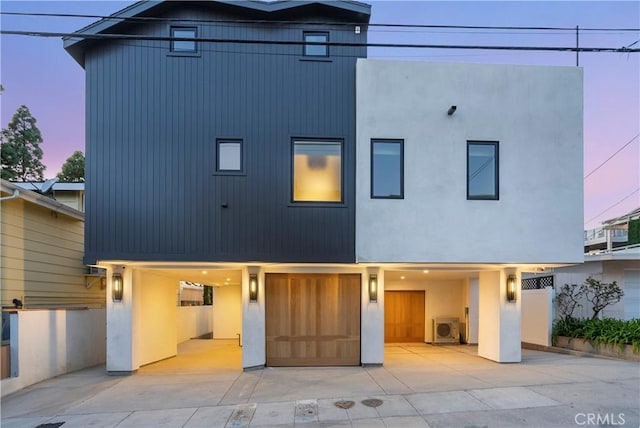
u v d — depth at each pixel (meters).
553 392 7.01
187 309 16.61
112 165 8.62
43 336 8.84
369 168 8.95
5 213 9.95
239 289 17.19
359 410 6.29
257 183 8.82
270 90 8.98
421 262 8.97
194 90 8.85
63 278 12.42
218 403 6.86
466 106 9.18
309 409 6.38
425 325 14.62
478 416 5.93
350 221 8.91
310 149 9.03
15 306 9.52
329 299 9.93
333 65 9.14
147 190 8.65
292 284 9.93
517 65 9.28
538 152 9.20
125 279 9.38
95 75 8.70
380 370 9.23
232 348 13.95
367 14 9.03
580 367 9.16
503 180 9.12
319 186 8.97
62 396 7.54
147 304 10.47
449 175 9.05
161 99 8.79
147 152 8.69
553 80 9.32
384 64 9.12
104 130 8.66
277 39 9.07
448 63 9.22
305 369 9.47
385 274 12.66
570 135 9.27
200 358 11.70
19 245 10.44
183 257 8.62
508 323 10.14
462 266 9.91
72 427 5.89
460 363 10.10
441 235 8.95
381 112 9.05
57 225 12.13
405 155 9.01
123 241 8.54
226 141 8.88
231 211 8.75
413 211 8.95
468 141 9.15
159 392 7.64
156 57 8.83
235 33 9.00
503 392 7.05
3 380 7.62
